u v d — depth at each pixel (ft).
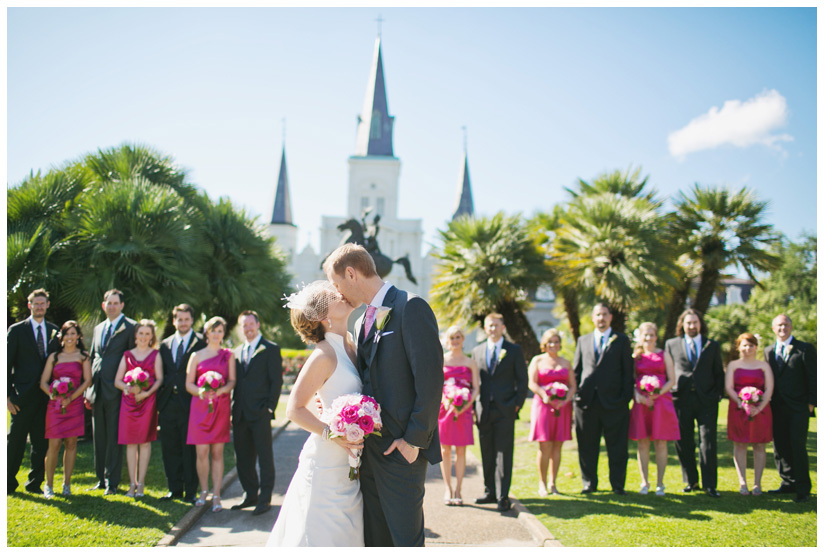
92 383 18.97
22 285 25.91
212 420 17.19
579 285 32.35
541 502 18.03
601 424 19.71
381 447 8.71
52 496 17.57
